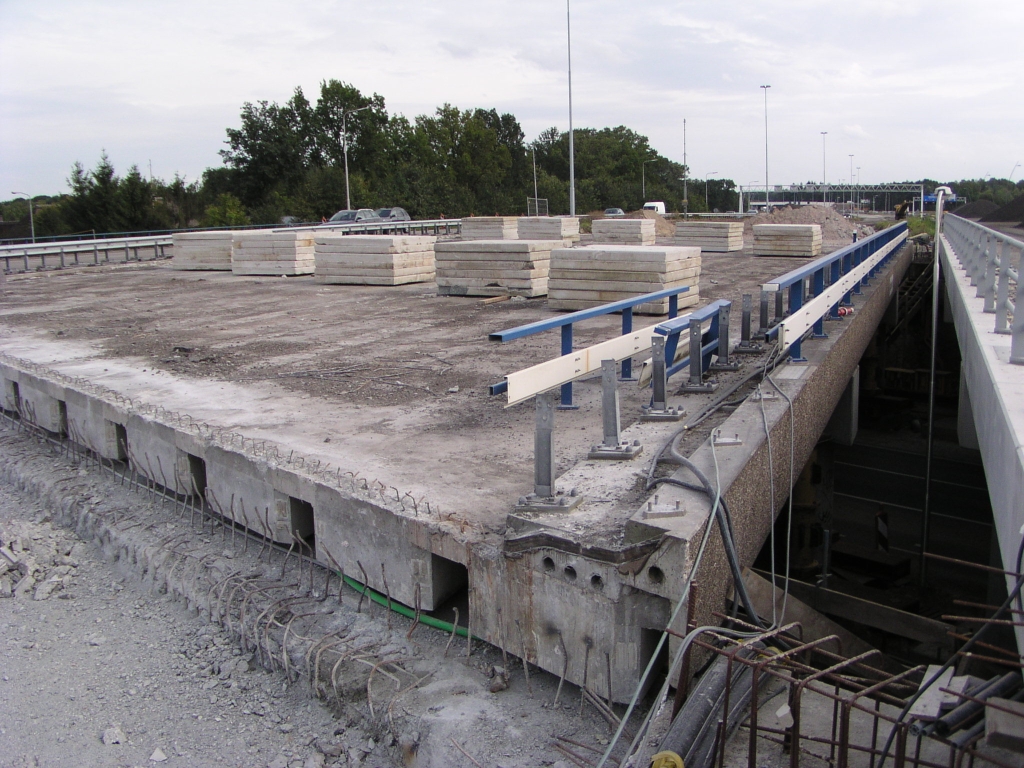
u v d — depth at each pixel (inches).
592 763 157.5
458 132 3577.8
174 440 291.3
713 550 170.1
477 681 186.1
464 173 3494.1
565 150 4367.6
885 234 673.6
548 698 178.5
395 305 590.6
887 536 484.1
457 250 621.6
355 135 2972.4
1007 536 161.3
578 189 3654.0
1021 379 198.4
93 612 263.0
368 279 711.7
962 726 125.9
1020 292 211.5
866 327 463.8
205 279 813.2
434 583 205.9
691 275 536.4
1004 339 252.4
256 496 257.4
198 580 256.7
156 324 529.7
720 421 243.6
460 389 340.2
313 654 205.8
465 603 213.5
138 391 350.0
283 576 245.6
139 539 288.2
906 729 125.6
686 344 308.3
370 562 218.8
